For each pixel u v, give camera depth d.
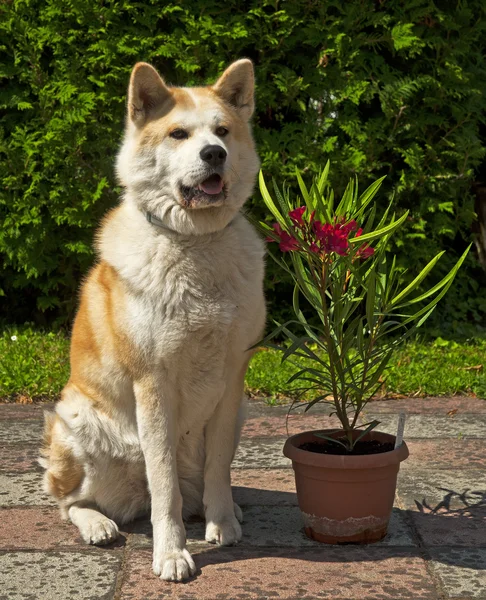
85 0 6.68
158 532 3.09
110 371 3.38
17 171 6.95
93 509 3.54
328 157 6.79
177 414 3.34
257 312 3.35
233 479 4.09
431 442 4.63
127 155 3.43
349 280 3.62
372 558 3.12
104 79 6.81
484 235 7.82
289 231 3.12
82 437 3.44
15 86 7.06
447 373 5.98
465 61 7.33
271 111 7.25
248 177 3.47
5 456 4.45
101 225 3.62
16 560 3.13
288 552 3.19
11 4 6.92
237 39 6.80
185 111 3.35
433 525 3.44
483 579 2.92
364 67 6.89
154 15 6.81
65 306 7.54
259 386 5.74
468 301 7.64
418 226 6.91
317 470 3.17
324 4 6.83
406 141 7.14
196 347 3.20
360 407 3.33
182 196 3.22
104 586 2.89
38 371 5.99
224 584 2.90
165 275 3.17
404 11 6.96
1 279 7.63
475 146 6.98
